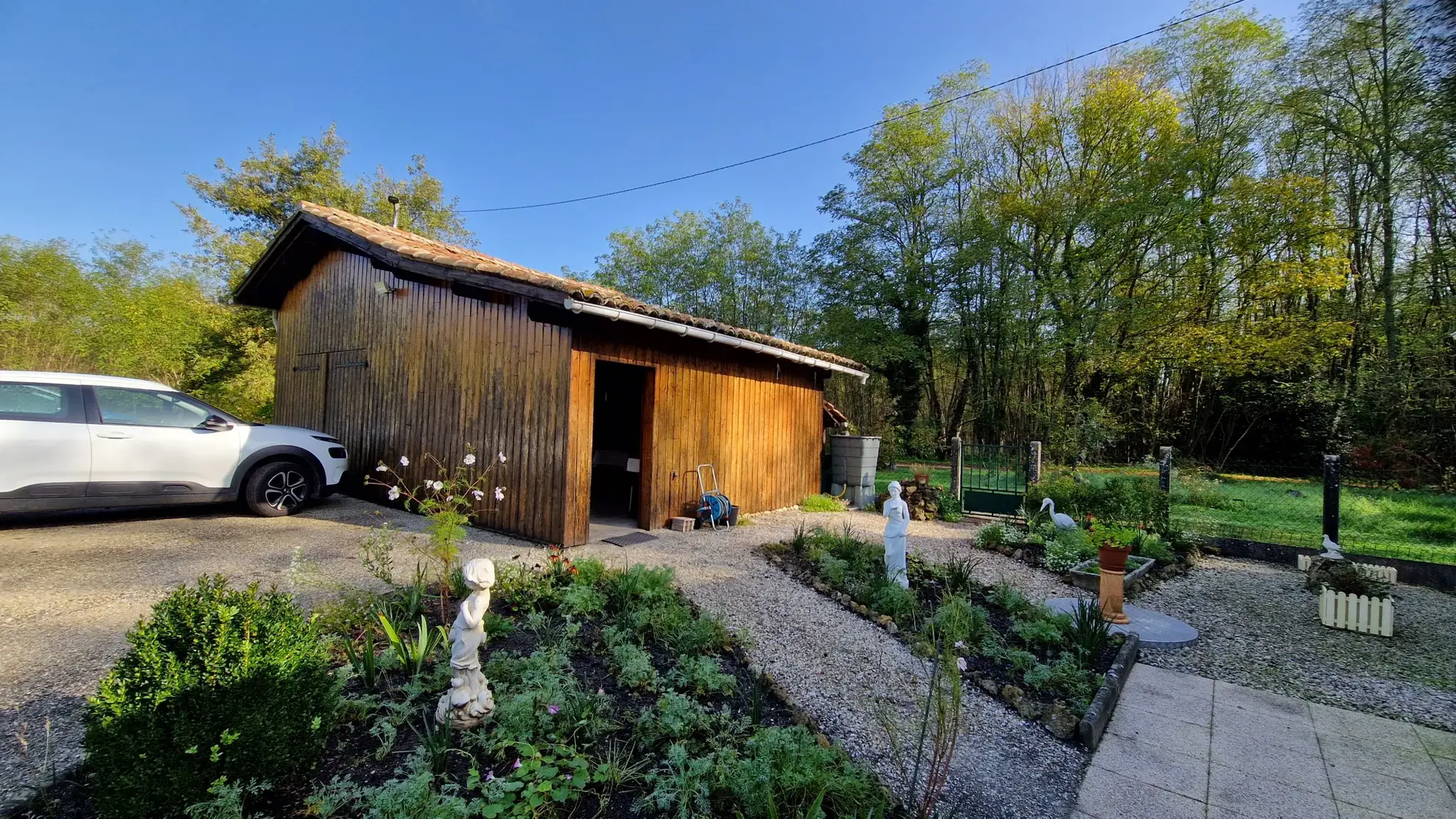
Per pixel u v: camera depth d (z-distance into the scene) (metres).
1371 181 14.20
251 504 6.42
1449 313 11.81
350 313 8.57
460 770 2.23
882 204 20.38
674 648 3.46
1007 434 19.22
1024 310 17.61
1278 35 15.74
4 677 2.84
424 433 7.29
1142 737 3.10
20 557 4.68
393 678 2.83
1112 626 4.68
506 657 3.06
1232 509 10.58
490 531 6.46
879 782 2.49
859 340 19.72
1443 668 4.11
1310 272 14.66
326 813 1.92
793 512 9.23
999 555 6.94
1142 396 17.89
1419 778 2.76
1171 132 16.47
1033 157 19.25
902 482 12.11
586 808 2.12
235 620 2.07
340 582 4.36
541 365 6.12
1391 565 6.61
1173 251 16.66
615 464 9.77
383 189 19.70
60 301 14.08
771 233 27.50
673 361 7.30
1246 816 2.45
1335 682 3.85
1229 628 4.88
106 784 1.79
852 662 3.67
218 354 15.96
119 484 5.56
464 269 5.98
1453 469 11.42
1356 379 13.85
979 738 2.95
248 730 1.92
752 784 2.12
